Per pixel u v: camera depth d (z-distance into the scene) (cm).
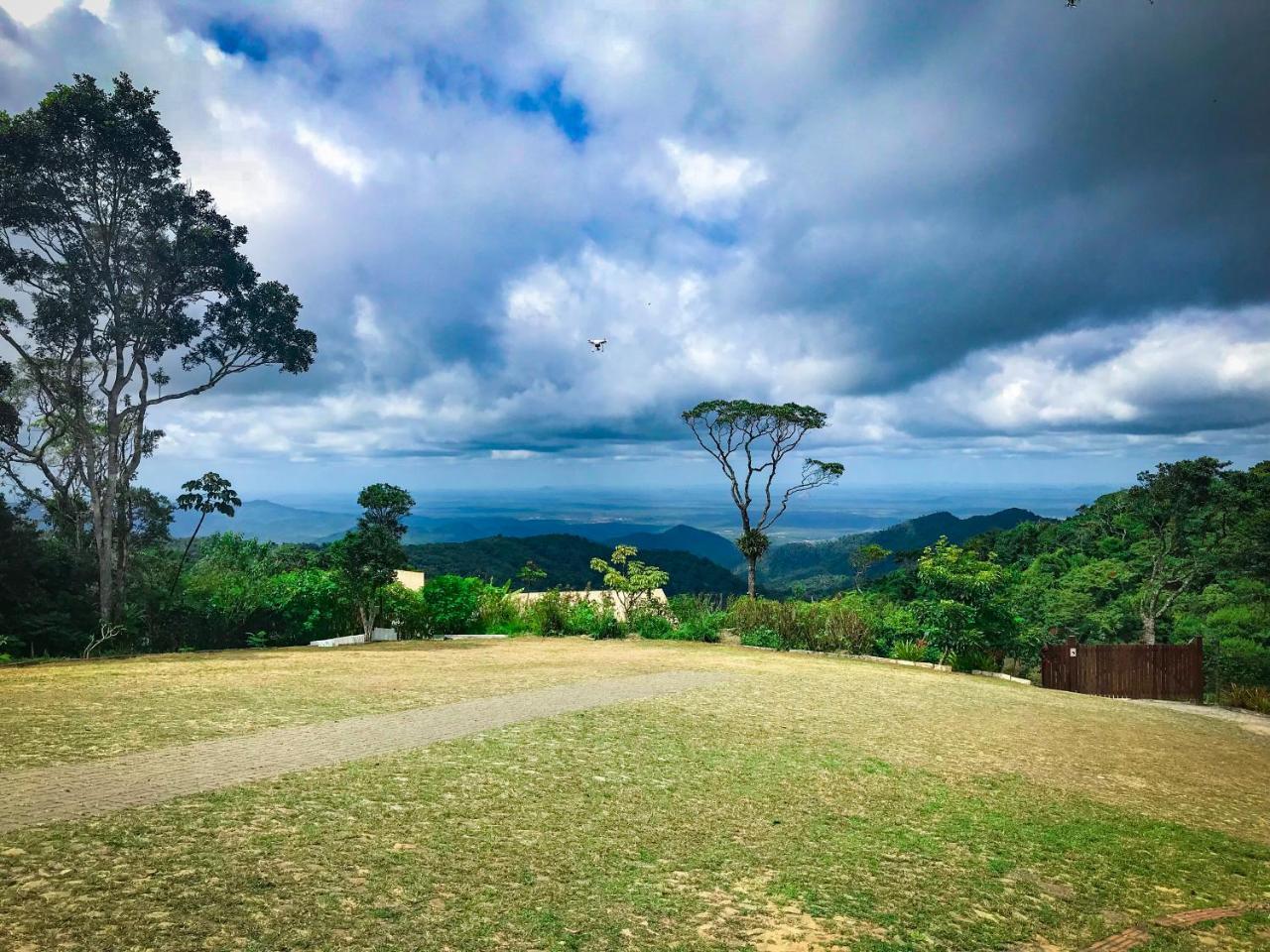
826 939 362
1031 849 523
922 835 527
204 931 311
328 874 379
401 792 516
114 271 2081
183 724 684
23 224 1922
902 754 757
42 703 761
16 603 1669
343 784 523
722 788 591
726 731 792
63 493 2441
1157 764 853
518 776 577
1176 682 1620
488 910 357
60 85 1844
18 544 1747
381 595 1852
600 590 2373
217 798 477
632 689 1012
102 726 662
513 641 1841
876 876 448
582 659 1362
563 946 331
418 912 348
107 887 344
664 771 627
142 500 2506
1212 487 3222
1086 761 821
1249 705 1552
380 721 739
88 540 2503
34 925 303
